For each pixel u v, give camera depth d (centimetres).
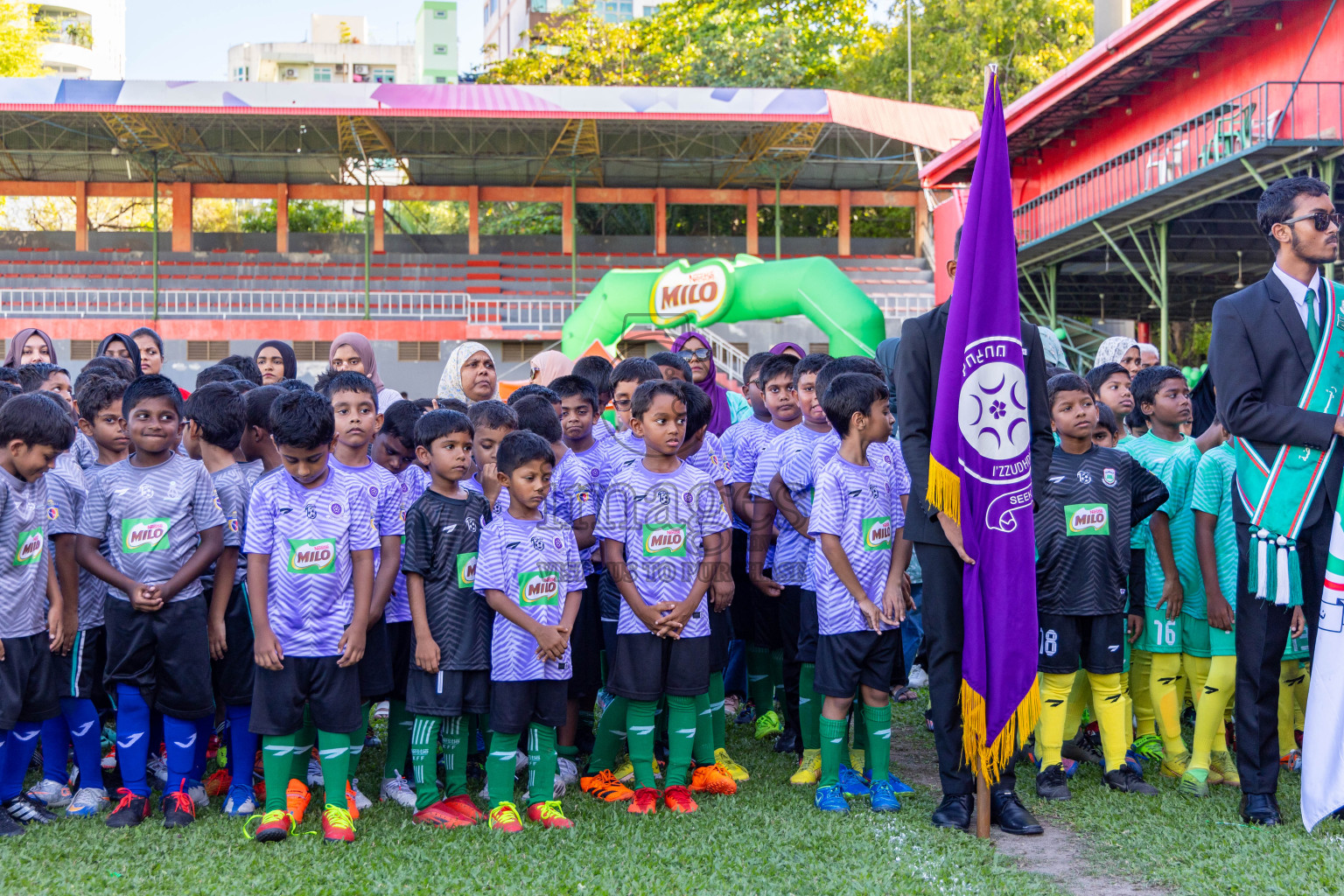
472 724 483
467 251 3172
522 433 418
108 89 2303
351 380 439
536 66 3506
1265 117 1316
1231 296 430
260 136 2656
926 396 428
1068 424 459
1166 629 481
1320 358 409
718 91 2367
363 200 3012
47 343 659
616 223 3331
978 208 411
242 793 426
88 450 514
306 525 401
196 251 3033
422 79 6812
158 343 676
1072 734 503
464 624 418
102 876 347
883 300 2628
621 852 373
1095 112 1895
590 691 488
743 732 582
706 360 652
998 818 415
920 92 3123
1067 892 349
